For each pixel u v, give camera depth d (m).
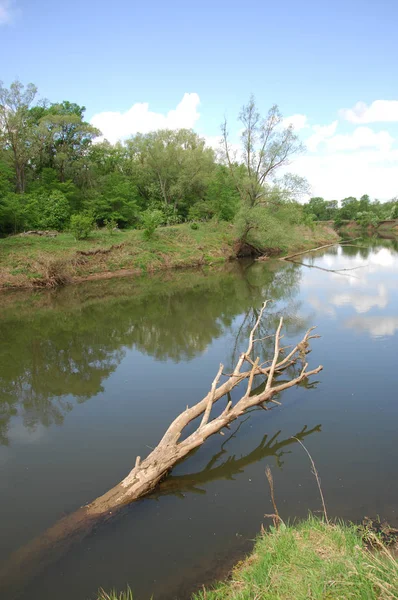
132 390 9.97
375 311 16.31
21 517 5.77
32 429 8.29
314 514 5.29
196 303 19.81
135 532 5.22
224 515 5.45
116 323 16.52
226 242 36.75
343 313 16.25
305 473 6.31
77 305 19.94
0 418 8.81
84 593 4.39
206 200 46.28
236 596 3.73
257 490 5.96
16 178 37.16
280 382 10.04
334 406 8.59
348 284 22.59
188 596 4.18
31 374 11.27
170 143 47.53
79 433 8.06
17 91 35.03
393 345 12.18
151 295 22.05
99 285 24.92
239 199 41.12
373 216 78.12
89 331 15.45
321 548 4.25
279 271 29.20
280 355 11.95
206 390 9.84
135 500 5.86
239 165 37.03
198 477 6.39
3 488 6.43
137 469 6.25
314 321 15.29
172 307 19.12
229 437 7.57
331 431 7.59
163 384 10.27
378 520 5.04
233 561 4.61
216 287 23.84
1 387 10.45
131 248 30.50
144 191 49.53
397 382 9.61
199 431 6.99
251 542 4.90
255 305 18.77
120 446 7.55
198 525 5.30
